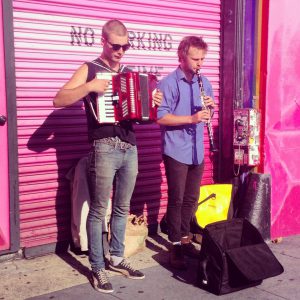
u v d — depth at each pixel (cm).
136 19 473
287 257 450
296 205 518
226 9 523
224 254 357
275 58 486
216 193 490
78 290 369
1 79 402
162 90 405
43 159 432
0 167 410
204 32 521
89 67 354
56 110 434
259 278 349
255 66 494
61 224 450
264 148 490
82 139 452
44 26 421
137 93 348
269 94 487
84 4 439
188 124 409
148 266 421
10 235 420
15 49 408
